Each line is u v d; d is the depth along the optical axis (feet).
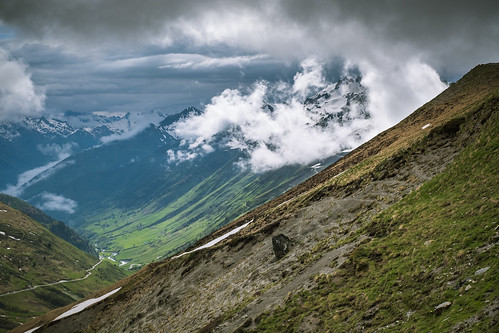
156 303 283.18
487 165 144.66
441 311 90.79
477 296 86.33
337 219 212.43
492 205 118.11
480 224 112.27
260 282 195.42
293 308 137.80
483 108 202.18
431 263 110.73
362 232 167.32
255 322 145.38
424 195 162.09
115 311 342.03
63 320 383.86
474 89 337.11
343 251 159.12
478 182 139.03
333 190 256.11
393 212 164.35
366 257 139.23
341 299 125.49
